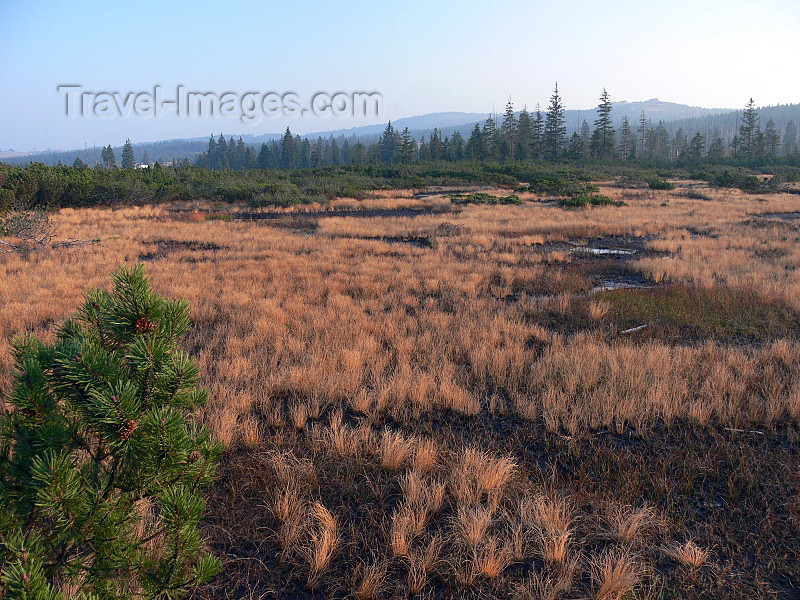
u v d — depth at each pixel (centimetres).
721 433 520
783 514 388
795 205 3153
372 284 1181
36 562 205
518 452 486
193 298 1038
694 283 1174
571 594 314
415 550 344
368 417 546
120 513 242
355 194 3888
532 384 624
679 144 12619
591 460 469
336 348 744
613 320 923
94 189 3194
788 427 518
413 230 2112
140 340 241
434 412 572
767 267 1307
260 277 1261
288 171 5766
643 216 2612
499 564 329
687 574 329
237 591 317
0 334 779
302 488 418
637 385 607
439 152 9800
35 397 223
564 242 1902
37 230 1695
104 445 246
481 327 855
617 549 348
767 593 314
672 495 411
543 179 4644
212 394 571
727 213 2683
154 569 245
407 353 738
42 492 208
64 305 966
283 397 602
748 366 671
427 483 428
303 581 328
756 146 9200
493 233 2069
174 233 2058
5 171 2945
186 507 240
